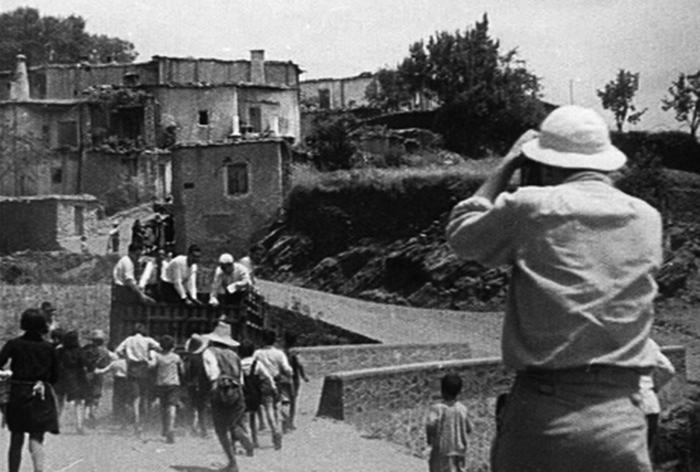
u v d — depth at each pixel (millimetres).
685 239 33625
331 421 16312
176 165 38812
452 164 39844
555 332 3619
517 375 3781
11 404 8398
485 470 19219
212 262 37969
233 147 38688
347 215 38062
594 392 3590
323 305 32000
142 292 14094
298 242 38125
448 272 35531
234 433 10586
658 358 4086
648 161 33844
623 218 3697
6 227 33219
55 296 24156
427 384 18438
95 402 12148
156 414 12641
